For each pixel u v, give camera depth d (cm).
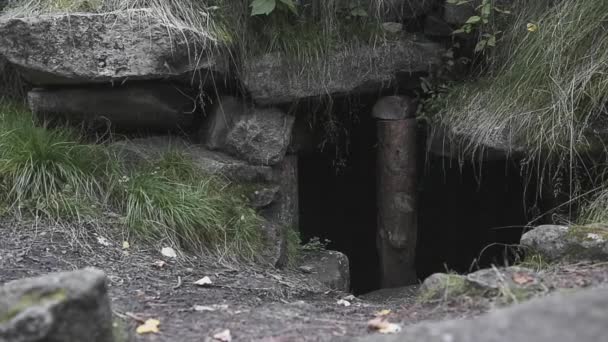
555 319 248
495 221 682
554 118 536
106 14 531
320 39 585
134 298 429
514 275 395
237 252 531
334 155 687
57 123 571
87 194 524
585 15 555
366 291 731
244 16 570
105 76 533
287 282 516
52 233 497
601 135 528
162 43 534
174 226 517
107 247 496
